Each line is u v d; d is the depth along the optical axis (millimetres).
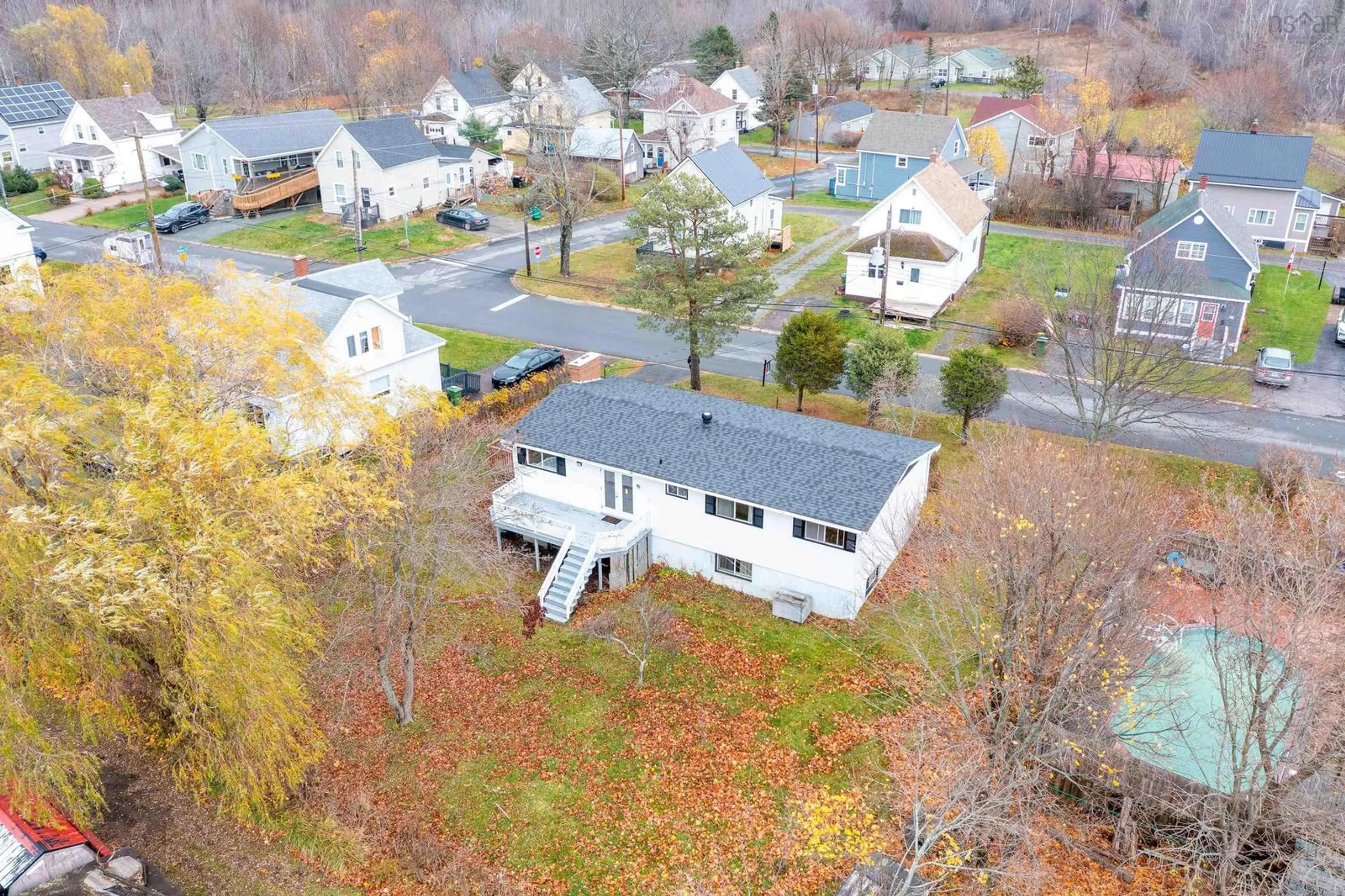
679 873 23734
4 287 26688
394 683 30000
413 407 30859
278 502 22359
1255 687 23656
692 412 36281
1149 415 41688
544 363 48219
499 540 35281
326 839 24344
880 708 28719
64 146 83125
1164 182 76188
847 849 22750
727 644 31578
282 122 79125
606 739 27891
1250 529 27672
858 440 35188
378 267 45094
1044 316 46906
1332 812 20516
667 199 44750
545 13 137875
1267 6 123938
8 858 22422
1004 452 30375
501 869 23781
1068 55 132500
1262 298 60062
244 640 21391
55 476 21656
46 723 28016
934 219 59500
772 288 45406
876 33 134250
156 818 25234
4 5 126500
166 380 23641
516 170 86750
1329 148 92250
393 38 115312
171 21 120250
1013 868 21391
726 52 113250
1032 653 24094
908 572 34375
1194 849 22531
